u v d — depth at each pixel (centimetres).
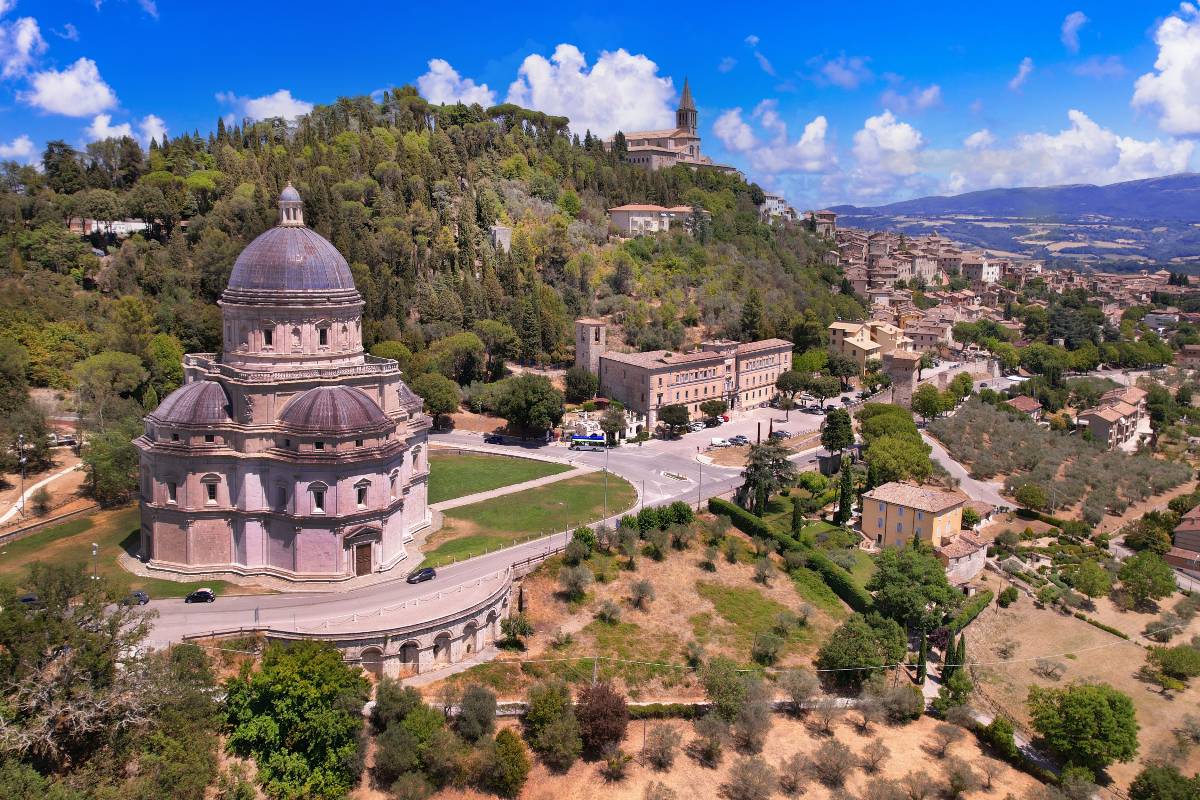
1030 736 9862
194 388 10175
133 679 7194
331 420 9756
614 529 12131
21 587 7675
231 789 7294
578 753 8481
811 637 10931
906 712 9712
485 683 8962
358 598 9544
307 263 10375
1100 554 14738
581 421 17738
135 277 19100
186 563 10131
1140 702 10788
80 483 12875
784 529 13600
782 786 8494
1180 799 8462
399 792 7581
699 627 10700
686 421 18412
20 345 15462
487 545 11469
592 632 10150
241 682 7800
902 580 11444
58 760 6944
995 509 16475
